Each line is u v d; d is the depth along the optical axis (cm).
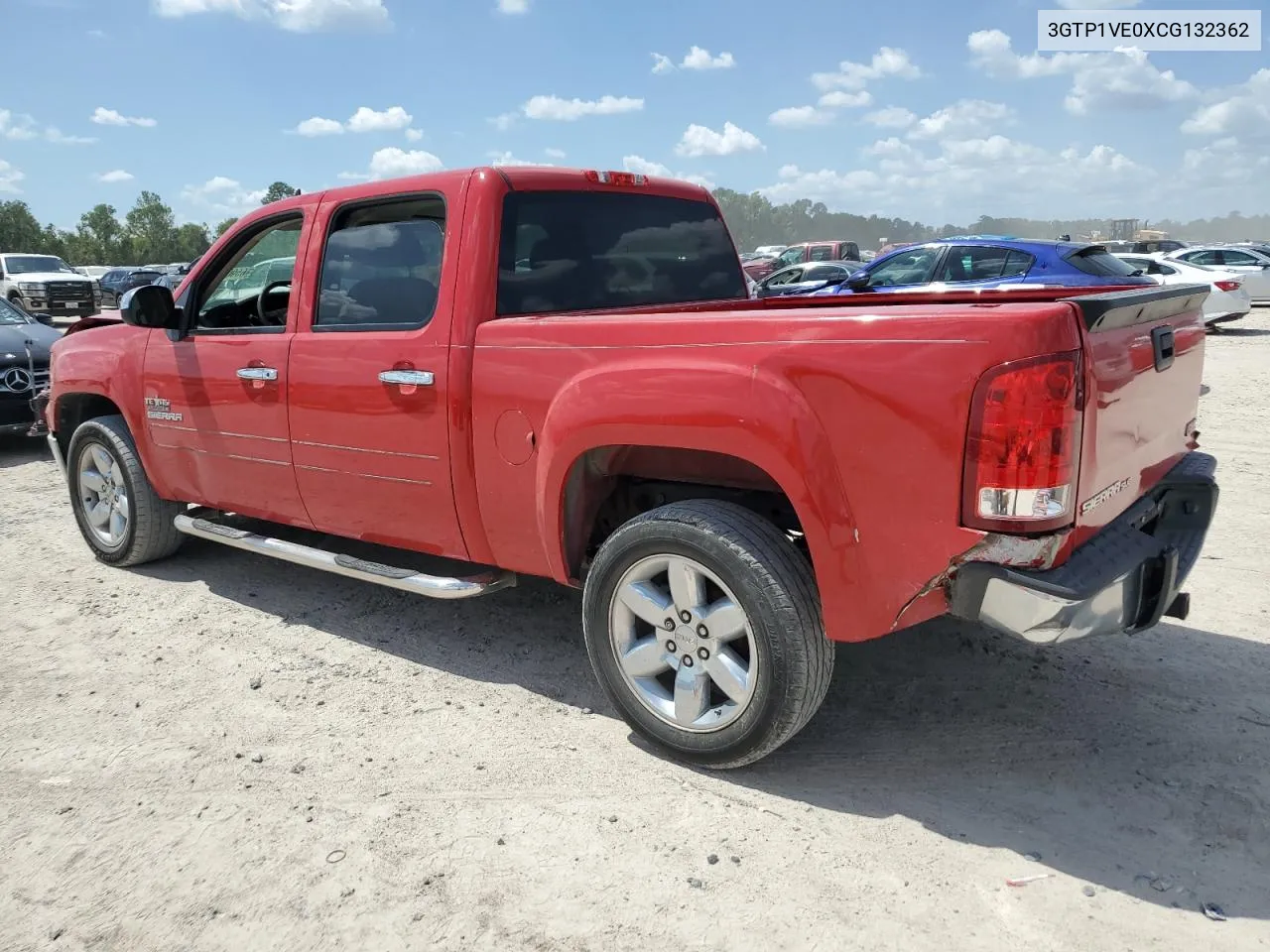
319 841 274
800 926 234
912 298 347
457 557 365
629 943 230
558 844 269
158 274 3744
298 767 314
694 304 402
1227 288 1669
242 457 428
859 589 263
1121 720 329
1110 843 262
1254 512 574
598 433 297
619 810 284
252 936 238
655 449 317
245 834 278
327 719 347
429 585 361
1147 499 311
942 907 238
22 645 420
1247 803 278
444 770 310
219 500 453
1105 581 248
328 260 387
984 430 237
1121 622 263
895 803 285
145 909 249
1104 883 246
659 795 292
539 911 243
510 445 328
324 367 380
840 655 386
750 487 319
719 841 268
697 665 297
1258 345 1523
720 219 454
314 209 393
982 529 242
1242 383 1112
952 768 304
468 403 336
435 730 337
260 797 296
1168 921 231
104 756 324
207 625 438
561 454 307
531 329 318
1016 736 321
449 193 346
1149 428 297
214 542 561
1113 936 227
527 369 319
